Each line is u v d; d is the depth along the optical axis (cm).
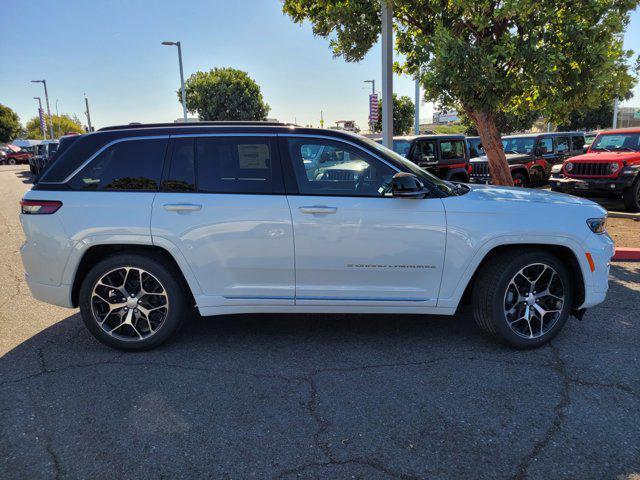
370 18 749
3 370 364
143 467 255
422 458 260
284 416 301
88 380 348
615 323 443
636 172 1021
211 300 387
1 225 1059
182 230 374
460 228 373
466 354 386
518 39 581
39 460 260
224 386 339
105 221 376
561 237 376
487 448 268
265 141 386
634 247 695
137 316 392
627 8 600
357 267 378
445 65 584
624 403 311
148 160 386
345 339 419
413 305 387
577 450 265
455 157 1212
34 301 530
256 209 374
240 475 248
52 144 2464
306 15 826
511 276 377
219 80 4288
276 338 422
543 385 335
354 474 248
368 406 311
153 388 336
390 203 374
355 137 389
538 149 1439
